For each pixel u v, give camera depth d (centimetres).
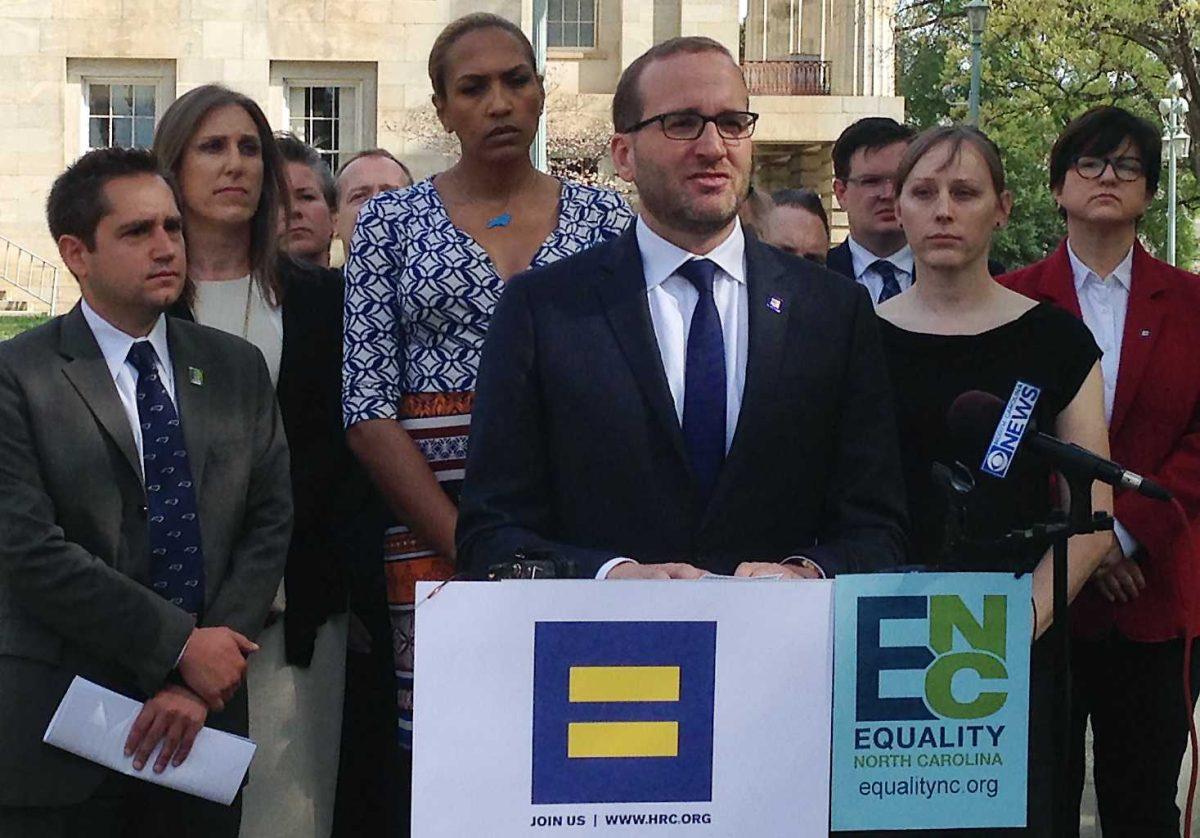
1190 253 4066
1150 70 2762
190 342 393
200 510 382
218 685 368
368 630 439
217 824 378
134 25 2595
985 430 318
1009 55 2889
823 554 314
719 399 329
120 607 361
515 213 428
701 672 286
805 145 2972
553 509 332
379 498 429
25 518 361
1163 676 451
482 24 427
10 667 365
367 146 2627
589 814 284
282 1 2602
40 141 2602
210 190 429
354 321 418
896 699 295
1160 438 453
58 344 375
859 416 337
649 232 337
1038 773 354
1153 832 457
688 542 324
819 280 342
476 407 334
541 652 281
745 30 3553
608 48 3016
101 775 366
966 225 396
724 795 288
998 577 298
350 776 445
